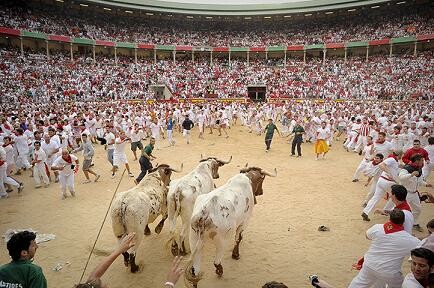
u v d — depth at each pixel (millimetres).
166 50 58406
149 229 9070
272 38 61656
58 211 10648
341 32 58469
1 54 41250
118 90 44094
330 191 12508
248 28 65750
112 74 48062
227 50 57781
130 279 7020
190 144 22281
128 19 61406
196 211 6484
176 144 22266
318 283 4082
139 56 59969
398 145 16453
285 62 56750
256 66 56969
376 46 56438
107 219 10031
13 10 47625
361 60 53469
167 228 9445
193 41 60406
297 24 64562
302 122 23703
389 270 4953
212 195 6785
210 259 7824
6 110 27562
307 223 9688
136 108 29359
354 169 15734
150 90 47469
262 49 57531
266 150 19812
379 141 12445
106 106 33812
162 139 24109
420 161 8219
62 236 8914
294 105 37312
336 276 7082
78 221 9883
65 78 42500
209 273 7227
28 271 3996
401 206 6031
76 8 55875
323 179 14086
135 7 57312
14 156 15398
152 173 8625
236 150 20312
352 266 7449
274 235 8961
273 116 34750
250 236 8914
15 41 47688
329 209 10734
